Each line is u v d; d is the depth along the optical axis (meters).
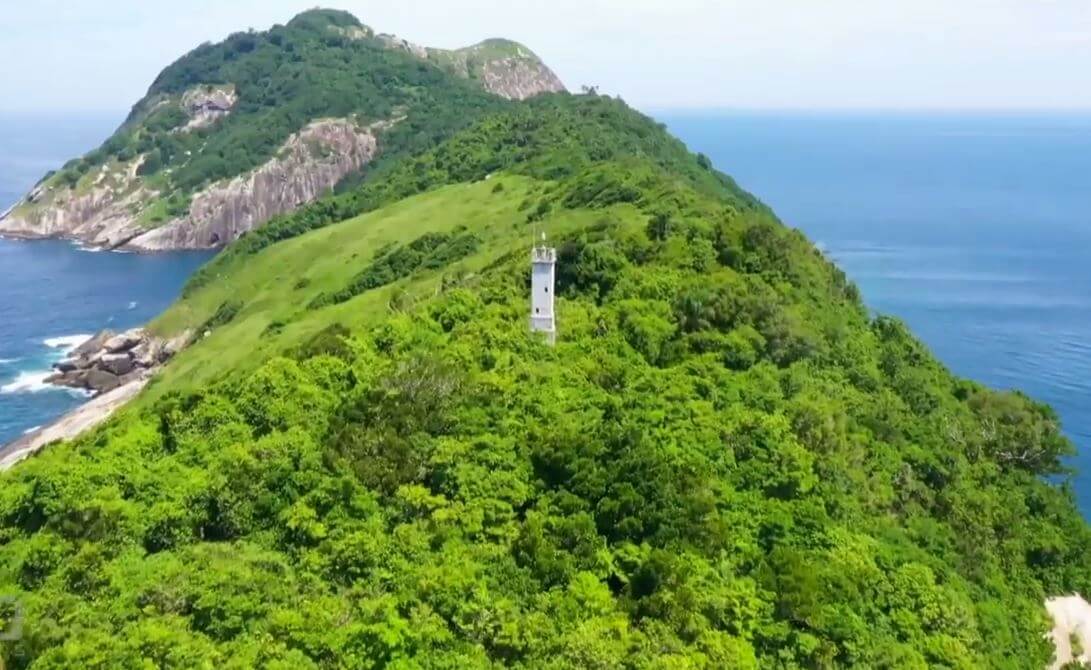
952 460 84.81
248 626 52.16
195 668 47.97
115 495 64.12
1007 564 79.81
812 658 55.94
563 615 54.31
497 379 73.56
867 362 93.94
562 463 64.44
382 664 49.47
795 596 58.16
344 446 66.12
